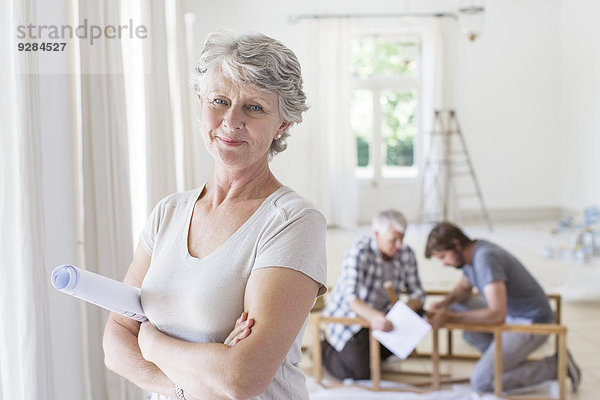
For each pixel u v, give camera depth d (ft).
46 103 5.98
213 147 4.32
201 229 4.50
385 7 31.27
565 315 16.52
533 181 33.35
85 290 4.15
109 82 6.73
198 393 3.99
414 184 32.94
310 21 30.83
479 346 13.21
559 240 27.40
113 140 6.75
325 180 31.27
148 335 4.31
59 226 6.16
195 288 4.25
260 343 3.87
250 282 4.10
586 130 31.09
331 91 31.01
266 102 4.22
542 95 33.01
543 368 11.28
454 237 11.42
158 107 8.48
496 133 32.83
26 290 5.51
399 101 32.60
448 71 31.78
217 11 30.30
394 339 11.07
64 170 6.21
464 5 18.17
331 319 11.59
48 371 5.66
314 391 11.53
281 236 4.17
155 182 8.28
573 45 31.73
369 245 12.08
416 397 11.25
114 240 6.79
